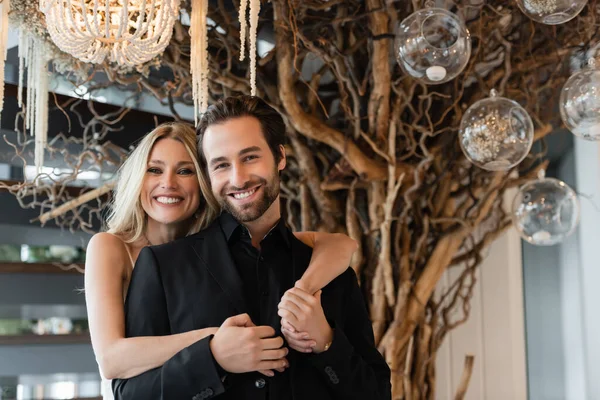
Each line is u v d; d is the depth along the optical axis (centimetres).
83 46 192
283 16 249
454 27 208
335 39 277
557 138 372
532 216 259
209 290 148
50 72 275
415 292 280
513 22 284
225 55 286
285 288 154
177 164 186
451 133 281
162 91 269
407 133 282
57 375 324
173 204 186
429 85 288
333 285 161
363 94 270
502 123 222
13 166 325
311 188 279
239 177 146
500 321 354
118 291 172
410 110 278
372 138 271
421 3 250
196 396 135
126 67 262
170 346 140
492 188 284
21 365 310
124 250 183
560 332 363
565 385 361
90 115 316
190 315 146
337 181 273
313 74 274
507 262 355
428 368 294
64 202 316
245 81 267
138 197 187
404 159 275
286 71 257
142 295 149
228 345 136
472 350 356
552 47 281
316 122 265
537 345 360
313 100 279
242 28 204
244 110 150
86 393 338
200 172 186
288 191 290
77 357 325
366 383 149
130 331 148
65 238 326
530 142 224
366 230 278
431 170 290
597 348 343
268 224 158
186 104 287
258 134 149
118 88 312
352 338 162
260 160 148
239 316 141
